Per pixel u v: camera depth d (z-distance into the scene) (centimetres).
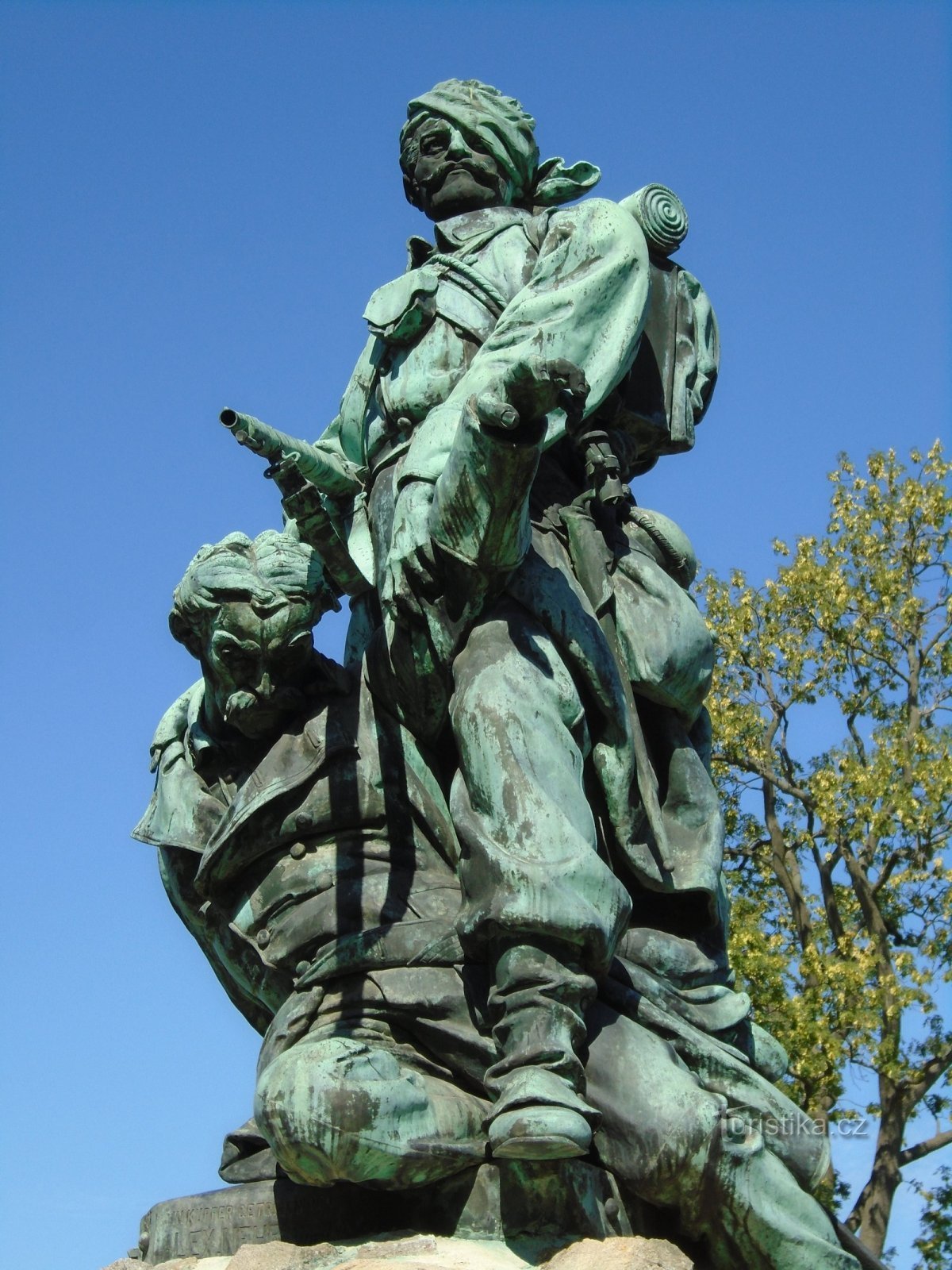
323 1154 359
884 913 1424
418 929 393
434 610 404
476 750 389
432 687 409
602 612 418
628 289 432
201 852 429
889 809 1405
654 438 461
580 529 425
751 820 1499
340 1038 372
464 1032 384
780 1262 375
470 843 382
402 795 416
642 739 416
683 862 417
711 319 477
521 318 423
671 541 442
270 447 403
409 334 450
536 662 399
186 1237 389
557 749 391
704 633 430
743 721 1490
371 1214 382
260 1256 362
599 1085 375
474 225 463
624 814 409
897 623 1532
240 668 418
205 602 415
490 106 476
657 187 466
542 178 486
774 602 1552
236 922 418
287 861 414
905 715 1520
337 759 417
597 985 379
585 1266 346
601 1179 373
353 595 444
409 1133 365
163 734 448
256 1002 432
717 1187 371
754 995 1333
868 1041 1318
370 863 411
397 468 428
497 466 381
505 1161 371
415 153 476
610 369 425
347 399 472
